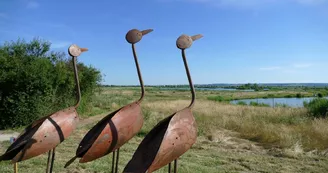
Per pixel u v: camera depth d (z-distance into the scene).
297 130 12.27
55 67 15.46
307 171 7.24
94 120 16.75
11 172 6.14
